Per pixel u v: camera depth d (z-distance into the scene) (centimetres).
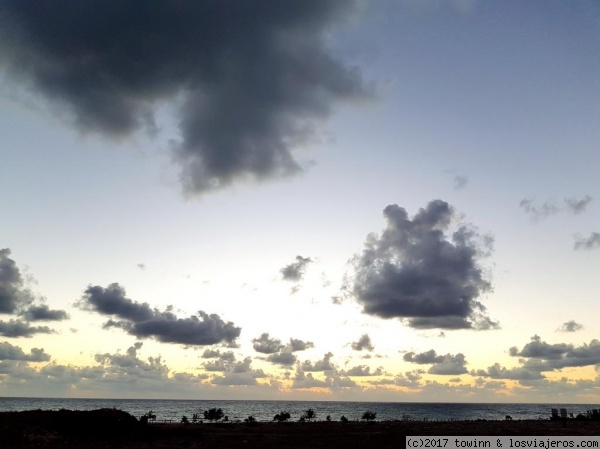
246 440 4719
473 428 6316
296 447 4172
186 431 5184
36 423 4541
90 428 4631
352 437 5119
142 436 4716
